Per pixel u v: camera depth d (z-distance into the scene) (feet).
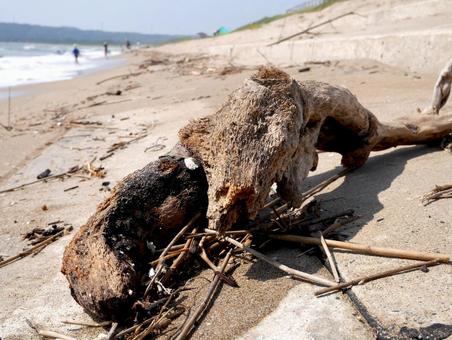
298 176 2.10
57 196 3.41
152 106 6.29
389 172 2.65
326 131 2.63
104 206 2.03
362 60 7.86
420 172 2.55
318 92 2.28
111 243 1.92
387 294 1.62
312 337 1.50
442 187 2.23
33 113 7.04
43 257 2.47
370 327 1.50
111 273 1.79
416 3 10.89
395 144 2.87
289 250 2.04
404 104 4.09
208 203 2.03
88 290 1.79
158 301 1.77
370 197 2.37
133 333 1.68
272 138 1.90
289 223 2.11
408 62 6.70
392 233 1.99
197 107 5.68
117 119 5.76
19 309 1.99
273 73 2.05
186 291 1.87
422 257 1.75
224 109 2.08
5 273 2.34
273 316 1.64
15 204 3.35
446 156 2.73
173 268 1.92
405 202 2.23
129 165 3.83
